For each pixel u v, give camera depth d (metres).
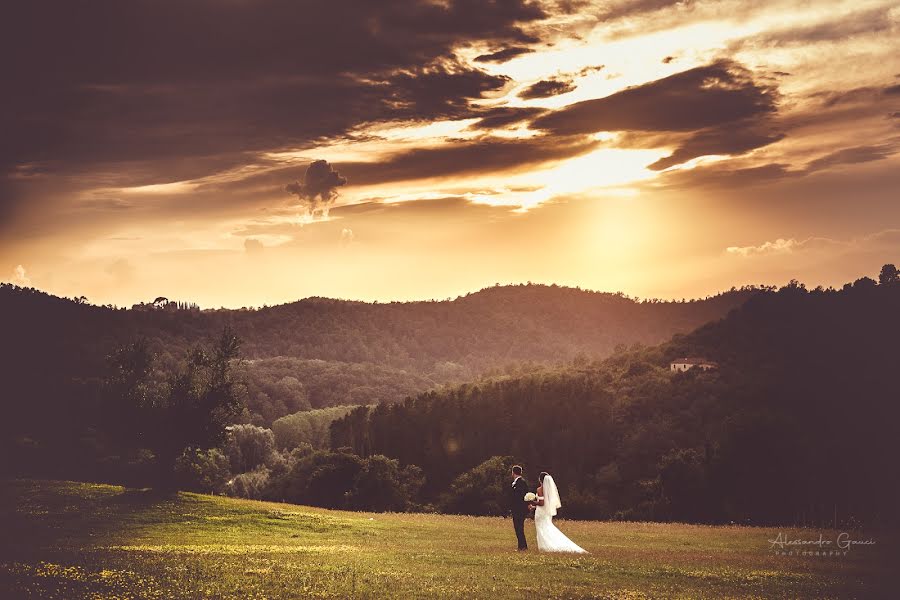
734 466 81.19
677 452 99.25
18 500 45.22
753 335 170.25
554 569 22.70
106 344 162.38
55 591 17.30
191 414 55.47
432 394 166.38
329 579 19.95
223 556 24.83
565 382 166.50
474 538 35.00
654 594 18.53
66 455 75.50
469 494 92.31
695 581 21.06
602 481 116.25
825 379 131.00
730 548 30.94
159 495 49.62
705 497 81.06
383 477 96.62
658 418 132.38
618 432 133.88
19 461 74.19
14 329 156.12
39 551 25.08
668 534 38.06
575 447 131.00
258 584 18.83
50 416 77.88
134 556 24.09
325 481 98.44
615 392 154.50
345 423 152.50
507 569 22.55
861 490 80.19
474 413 146.88
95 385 78.38
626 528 43.56
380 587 18.88
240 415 58.72
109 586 18.09
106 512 41.97
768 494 78.88
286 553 26.42
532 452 130.88
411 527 40.81
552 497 28.61
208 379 58.50
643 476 113.25
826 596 19.00
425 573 21.39
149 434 55.00
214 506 46.38
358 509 93.94
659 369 166.62
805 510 76.00
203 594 17.25
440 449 136.75
